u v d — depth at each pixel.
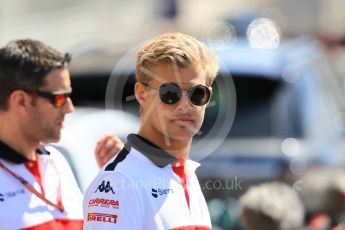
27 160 10.58
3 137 10.55
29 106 10.60
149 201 8.60
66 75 10.87
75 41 36.38
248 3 46.88
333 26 37.53
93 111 18.83
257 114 21.14
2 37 44.19
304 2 44.84
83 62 23.02
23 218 10.20
